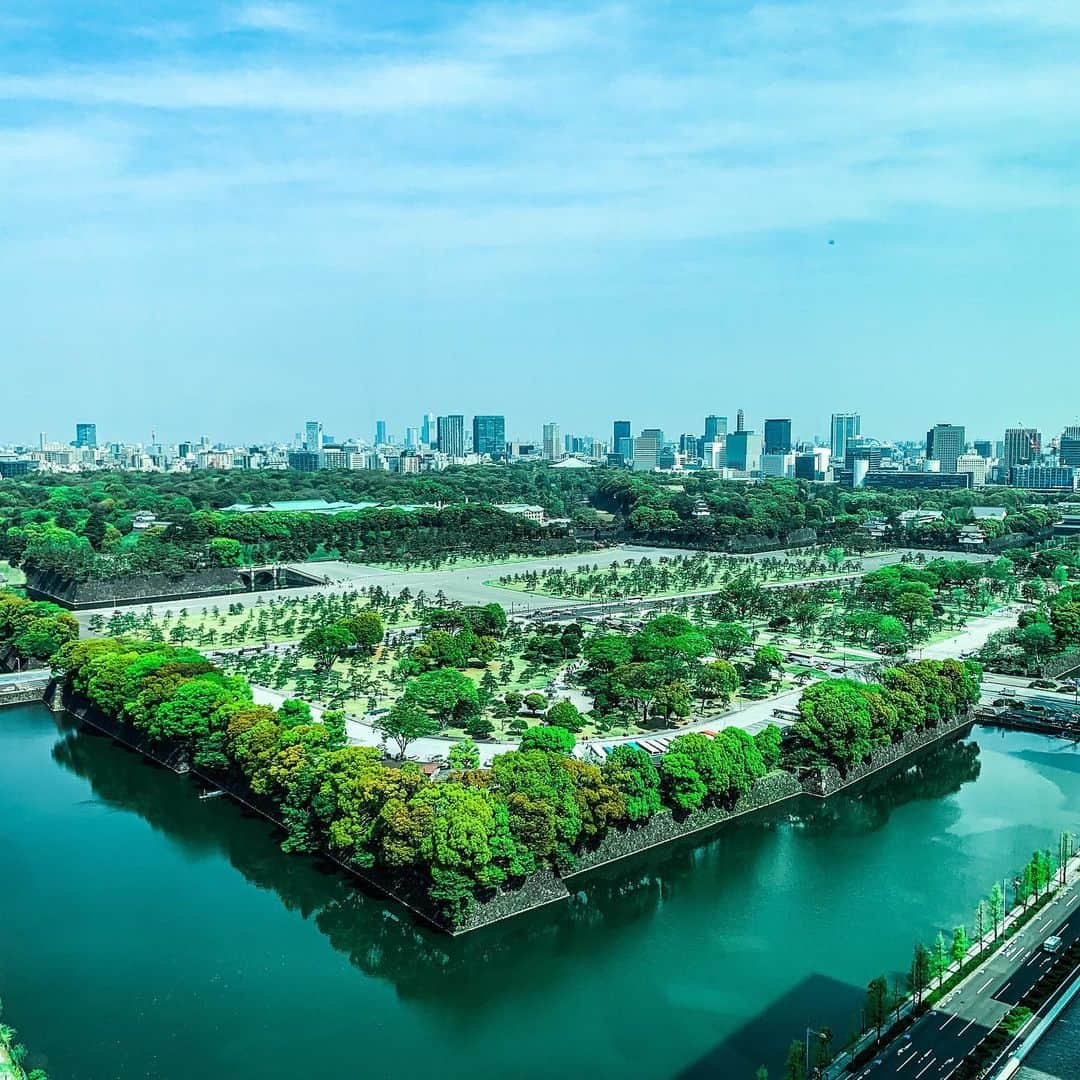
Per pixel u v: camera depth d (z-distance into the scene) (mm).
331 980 177250
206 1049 156500
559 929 195875
